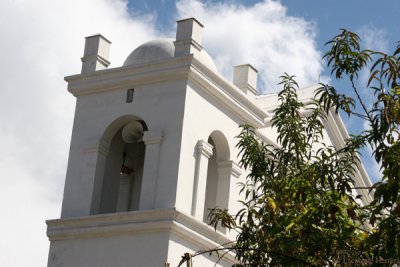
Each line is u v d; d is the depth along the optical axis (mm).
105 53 32781
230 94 31906
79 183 31312
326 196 19516
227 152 31906
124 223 29547
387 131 17984
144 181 29797
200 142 30375
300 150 21078
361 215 20094
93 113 32031
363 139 19312
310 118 21844
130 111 31172
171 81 30672
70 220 30562
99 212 31000
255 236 20859
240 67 33562
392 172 16891
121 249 29438
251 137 22078
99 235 30000
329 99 19312
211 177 32188
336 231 19375
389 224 17000
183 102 30172
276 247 19688
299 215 20062
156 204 29359
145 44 32156
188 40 30766
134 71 31312
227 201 31391
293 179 20203
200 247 29625
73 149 31922
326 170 19578
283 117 21344
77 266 30078
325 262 19797
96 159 31375
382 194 17016
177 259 28750
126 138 31625
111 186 31641
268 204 20234
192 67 30250
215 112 31484
